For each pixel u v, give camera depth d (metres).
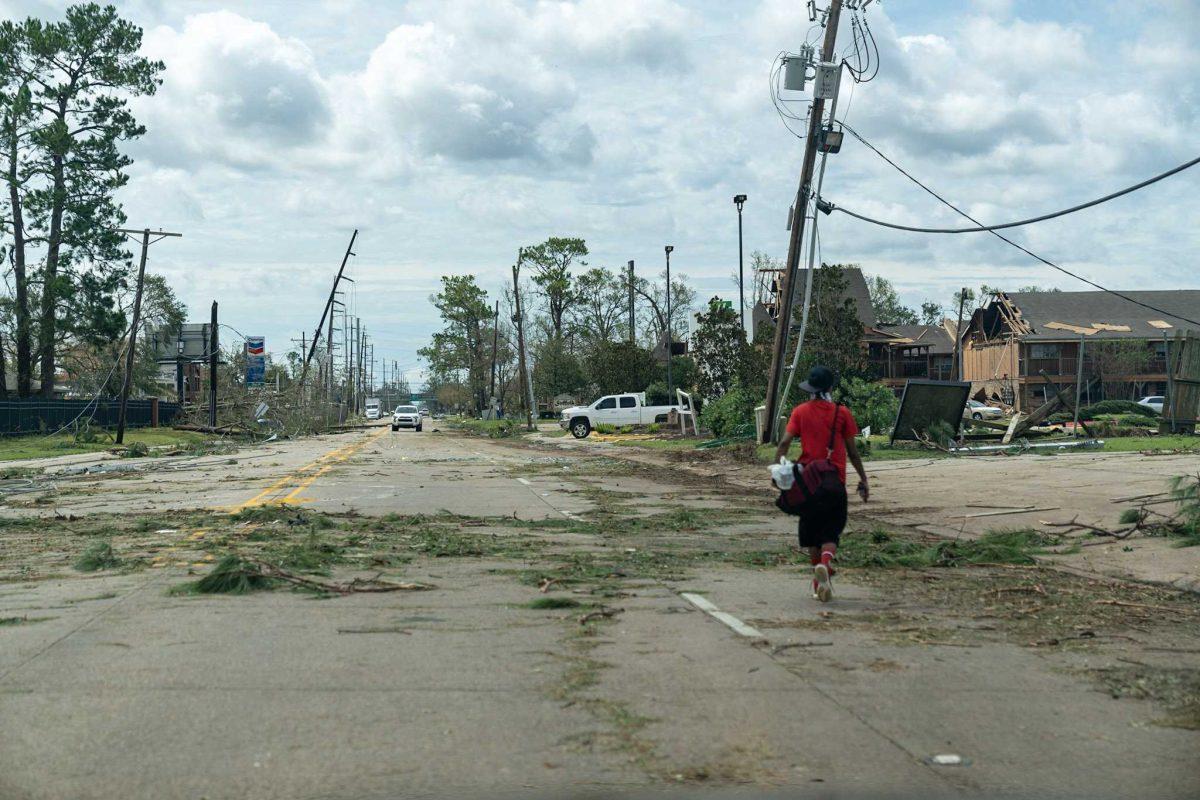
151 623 7.47
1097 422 38.50
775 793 4.15
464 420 120.06
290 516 14.99
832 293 41.31
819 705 5.40
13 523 14.45
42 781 4.22
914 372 80.88
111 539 12.67
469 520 14.82
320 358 106.00
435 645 6.77
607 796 4.11
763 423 30.17
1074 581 9.60
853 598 8.68
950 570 10.31
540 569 10.13
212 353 60.84
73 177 52.47
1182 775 4.43
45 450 41.50
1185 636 7.24
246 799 4.04
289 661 6.30
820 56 26.36
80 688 5.64
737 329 46.28
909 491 18.52
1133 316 78.19
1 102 50.34
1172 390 33.53
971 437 31.67
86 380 70.88
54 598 8.53
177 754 4.55
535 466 29.86
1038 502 15.99
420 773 4.34
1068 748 4.77
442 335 114.25
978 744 4.80
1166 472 20.06
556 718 5.12
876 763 4.52
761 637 7.07
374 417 147.50
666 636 7.09
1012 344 74.75
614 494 19.83
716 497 19.22
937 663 6.37
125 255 54.12
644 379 71.88
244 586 8.81
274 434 62.50
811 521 8.62
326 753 4.58
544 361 104.00
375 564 10.40
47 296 52.38
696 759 4.54
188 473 27.25
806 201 27.55
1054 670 6.23
